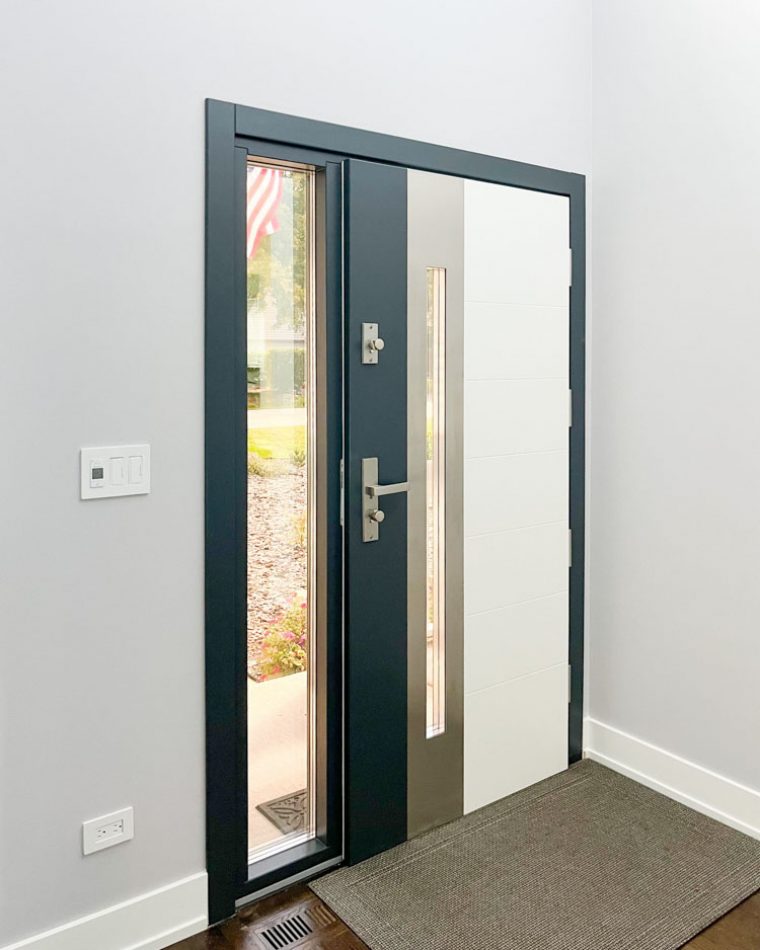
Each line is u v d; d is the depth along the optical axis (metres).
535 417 2.68
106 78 1.80
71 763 1.87
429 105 2.35
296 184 2.18
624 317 2.73
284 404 2.20
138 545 1.93
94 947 1.92
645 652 2.75
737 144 2.39
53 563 1.81
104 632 1.90
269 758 2.26
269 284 2.15
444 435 2.44
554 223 2.68
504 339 2.57
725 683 2.53
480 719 2.60
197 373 1.98
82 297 1.81
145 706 1.97
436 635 2.48
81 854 1.90
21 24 1.69
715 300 2.47
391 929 2.07
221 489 2.03
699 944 2.02
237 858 2.17
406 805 2.44
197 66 1.93
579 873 2.29
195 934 2.07
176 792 2.03
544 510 2.73
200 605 2.04
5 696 1.78
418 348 2.35
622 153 2.70
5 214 1.70
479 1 2.44
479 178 2.47
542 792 2.73
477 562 2.55
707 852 2.38
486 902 2.17
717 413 2.49
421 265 2.33
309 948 2.01
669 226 2.58
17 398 1.74
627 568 2.79
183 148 1.92
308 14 2.09
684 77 2.51
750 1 2.33
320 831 2.36
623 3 2.66
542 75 2.62
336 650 2.30
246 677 2.15
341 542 2.28
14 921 1.82
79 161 1.78
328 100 2.14
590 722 2.95
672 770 2.68
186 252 1.94
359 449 2.24
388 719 2.37
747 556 2.45
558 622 2.82
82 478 1.83
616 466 2.79
